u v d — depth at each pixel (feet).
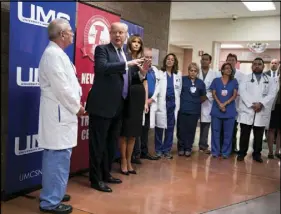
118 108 9.55
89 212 8.11
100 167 10.20
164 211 8.50
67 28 7.41
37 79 8.57
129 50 10.30
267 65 31.27
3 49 7.93
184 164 13.67
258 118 14.71
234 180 11.82
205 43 26.12
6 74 7.99
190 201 9.37
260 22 23.85
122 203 8.84
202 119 16.17
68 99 7.25
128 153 11.59
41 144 7.49
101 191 9.62
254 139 15.25
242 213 8.75
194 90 14.79
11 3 7.65
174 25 27.27
